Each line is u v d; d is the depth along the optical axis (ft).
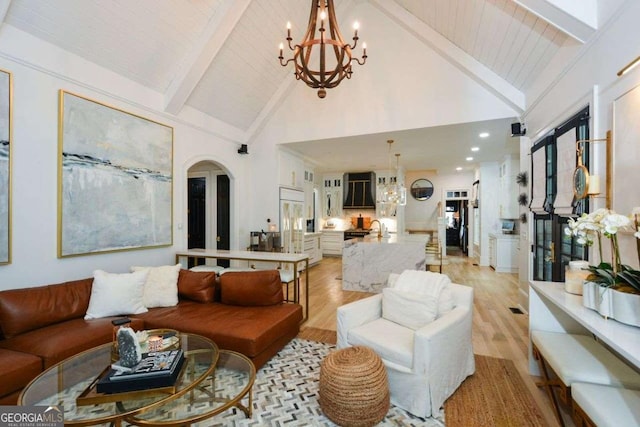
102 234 10.53
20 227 8.46
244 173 18.83
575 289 6.39
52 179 9.19
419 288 8.12
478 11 10.37
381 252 16.05
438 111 14.53
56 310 8.14
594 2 6.98
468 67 13.28
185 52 12.17
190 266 15.25
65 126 9.47
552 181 9.69
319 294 15.76
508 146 18.88
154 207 12.55
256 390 7.16
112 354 5.84
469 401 6.63
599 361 5.60
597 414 4.23
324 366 6.26
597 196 6.72
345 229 31.53
